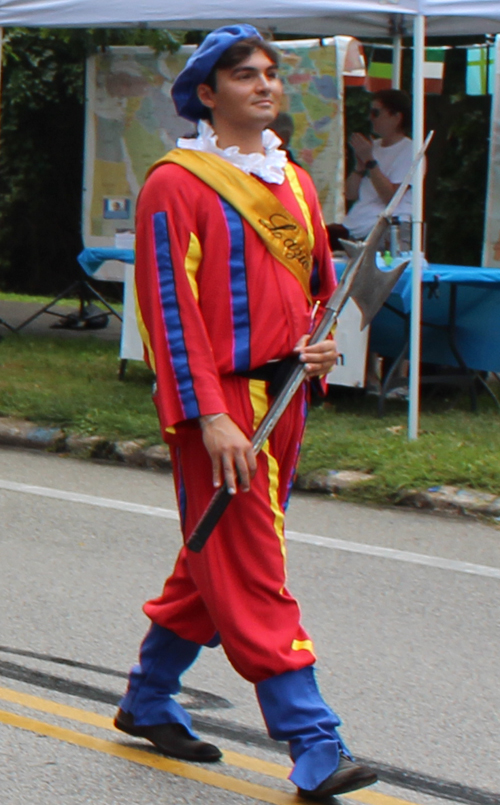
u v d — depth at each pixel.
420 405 14.61
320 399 14.07
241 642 4.75
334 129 17.78
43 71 30.28
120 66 19.38
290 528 9.87
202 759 5.49
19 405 13.44
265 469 4.79
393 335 14.41
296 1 12.09
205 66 4.67
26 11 13.50
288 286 4.75
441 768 5.63
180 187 4.64
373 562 8.95
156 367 4.68
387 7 11.77
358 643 7.27
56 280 34.44
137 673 5.48
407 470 10.96
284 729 4.79
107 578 8.32
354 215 15.16
